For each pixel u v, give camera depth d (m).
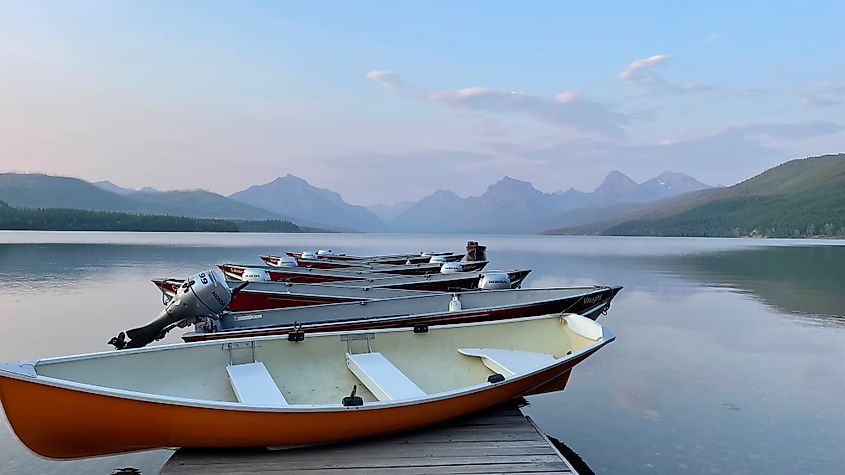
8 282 24.91
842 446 7.34
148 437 5.20
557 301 10.35
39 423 4.81
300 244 80.50
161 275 27.95
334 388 6.91
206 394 6.25
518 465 5.31
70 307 18.11
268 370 6.77
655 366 11.31
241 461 5.36
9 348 12.46
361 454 5.53
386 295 12.80
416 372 7.51
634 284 28.56
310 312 9.77
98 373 5.70
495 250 75.81
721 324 16.45
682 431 7.84
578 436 7.66
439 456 5.49
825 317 17.83
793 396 9.37
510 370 6.93
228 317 9.20
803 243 112.88
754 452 7.15
